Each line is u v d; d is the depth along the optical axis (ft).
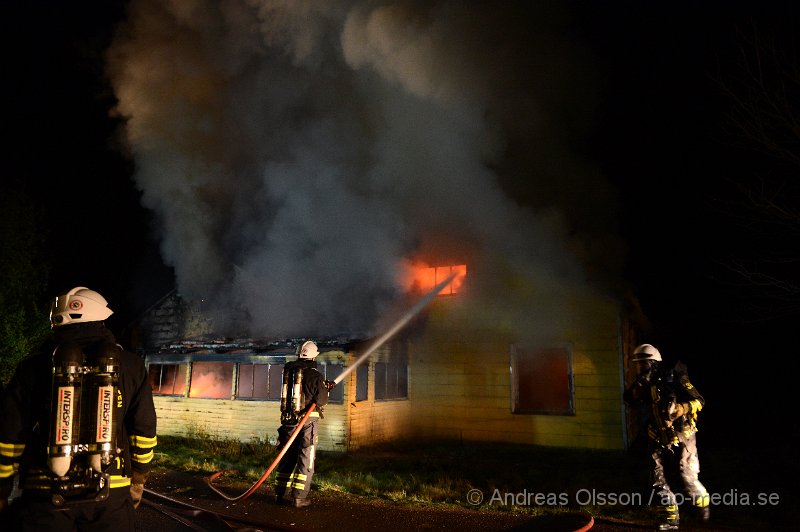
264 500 19.76
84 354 8.39
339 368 34.45
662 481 16.63
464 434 39.04
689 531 16.43
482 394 39.04
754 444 33.78
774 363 41.47
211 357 38.86
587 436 35.24
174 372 40.96
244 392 37.45
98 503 8.11
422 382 41.09
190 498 19.84
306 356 19.99
